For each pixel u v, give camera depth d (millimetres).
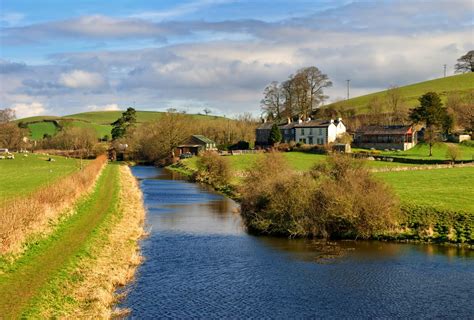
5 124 196750
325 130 150375
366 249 41938
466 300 29812
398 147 137625
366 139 143750
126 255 39188
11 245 31953
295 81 184375
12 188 68688
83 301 28141
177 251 41625
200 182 96875
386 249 41781
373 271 35656
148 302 29469
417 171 83312
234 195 74500
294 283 33188
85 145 184375
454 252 40281
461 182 66688
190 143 163000
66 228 42781
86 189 64750
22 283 28000
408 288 32031
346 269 36250
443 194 55844
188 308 28609
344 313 28031
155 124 173500
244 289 31969
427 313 27984
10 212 35375
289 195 49031
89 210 53344
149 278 34156
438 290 31594
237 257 39750
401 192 58000
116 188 76750
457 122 157875
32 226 36781
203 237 47062
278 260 38812
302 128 155250
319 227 47094
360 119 184750
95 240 40125
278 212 48781
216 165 95625
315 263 37906
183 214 59750
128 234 46531
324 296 30750
